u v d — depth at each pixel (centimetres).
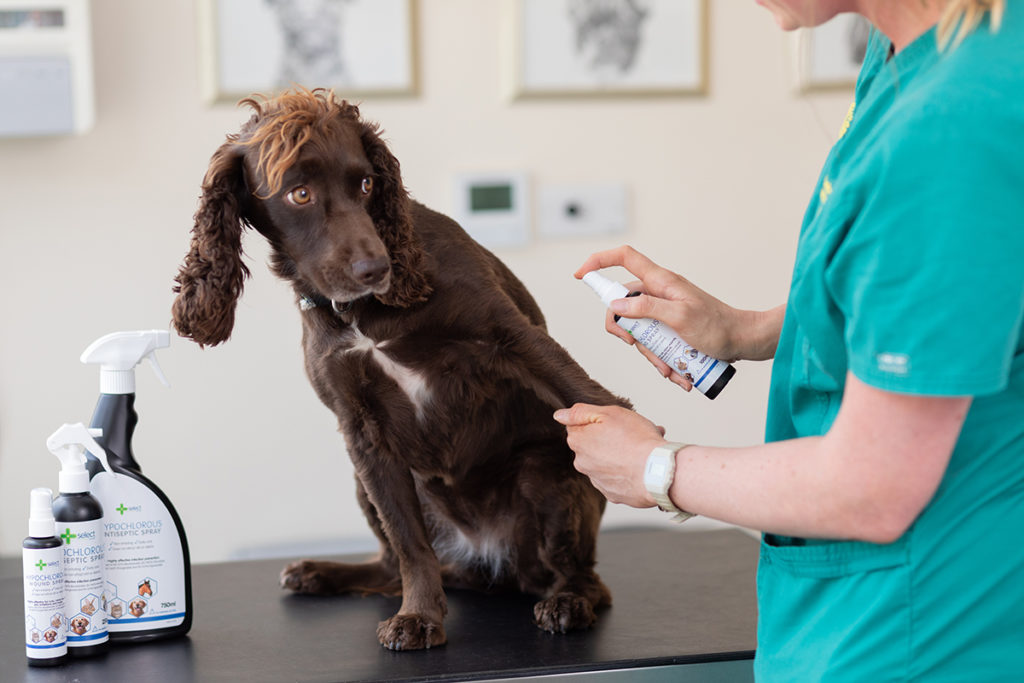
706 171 273
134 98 243
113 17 240
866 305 76
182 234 248
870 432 78
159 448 252
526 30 259
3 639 125
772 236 279
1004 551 82
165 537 123
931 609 83
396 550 134
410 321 136
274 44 248
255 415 256
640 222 271
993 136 73
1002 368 73
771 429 100
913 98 77
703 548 168
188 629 125
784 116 275
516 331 135
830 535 83
